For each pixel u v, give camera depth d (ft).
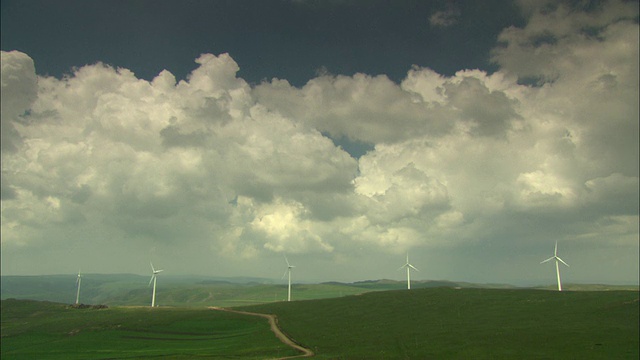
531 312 410.52
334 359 274.16
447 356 277.03
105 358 310.65
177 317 508.12
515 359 261.03
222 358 282.97
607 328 330.54
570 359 257.34
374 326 399.24
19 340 430.20
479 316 410.72
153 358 295.69
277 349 317.63
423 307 472.85
